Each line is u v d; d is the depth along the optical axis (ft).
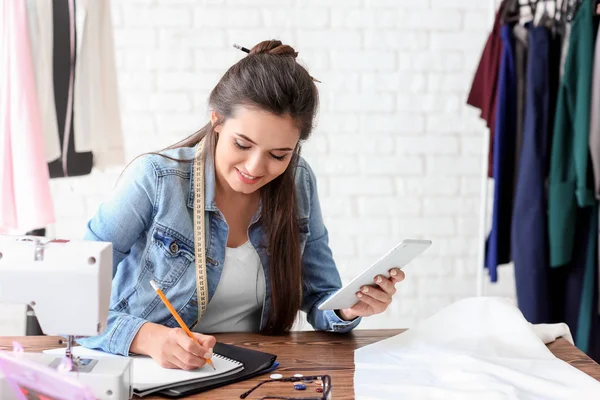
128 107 11.38
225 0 11.30
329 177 11.75
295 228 5.98
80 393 3.65
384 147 11.75
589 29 8.72
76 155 9.18
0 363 3.96
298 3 11.41
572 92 8.87
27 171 8.44
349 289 5.35
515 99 9.38
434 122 11.75
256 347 5.57
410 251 5.08
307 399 4.51
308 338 5.83
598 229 8.98
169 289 5.74
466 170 11.88
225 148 5.36
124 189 5.64
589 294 9.09
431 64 11.65
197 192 5.76
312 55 11.52
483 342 5.46
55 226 11.43
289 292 6.03
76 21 8.99
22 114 8.40
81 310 4.27
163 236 5.66
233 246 6.01
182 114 11.44
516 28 9.37
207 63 11.39
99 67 9.23
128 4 11.21
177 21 11.29
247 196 5.97
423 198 11.88
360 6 11.49
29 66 8.42
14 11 8.32
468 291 12.08
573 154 8.94
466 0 11.59
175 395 4.56
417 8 11.54
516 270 9.14
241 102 5.14
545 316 9.16
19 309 11.41
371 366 5.11
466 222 11.96
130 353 5.15
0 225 8.54
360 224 11.85
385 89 11.66
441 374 4.93
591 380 4.84
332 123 11.66
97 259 4.25
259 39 11.41
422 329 5.74
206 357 4.85
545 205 9.11
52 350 5.21
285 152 5.30
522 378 4.80
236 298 6.09
